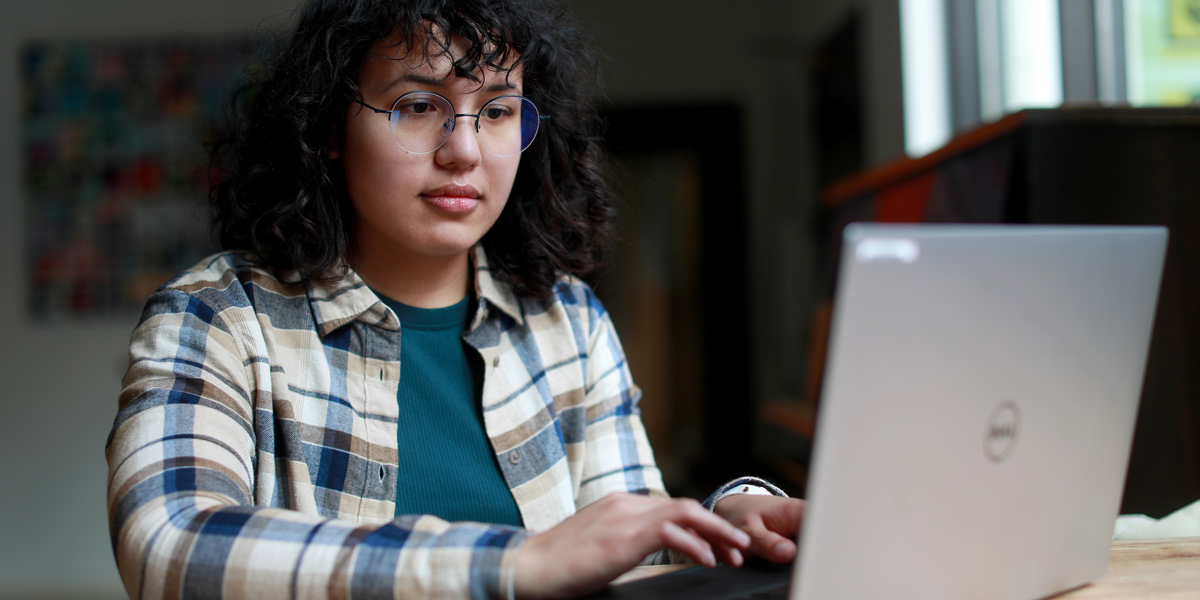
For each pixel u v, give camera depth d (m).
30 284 3.51
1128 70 2.45
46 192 3.50
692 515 0.64
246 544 0.64
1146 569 0.77
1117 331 0.68
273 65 1.09
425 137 0.98
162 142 3.51
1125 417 0.71
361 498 0.99
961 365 0.56
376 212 1.01
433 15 0.96
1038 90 2.81
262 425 0.95
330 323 1.02
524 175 1.19
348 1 1.01
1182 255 1.45
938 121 3.27
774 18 5.38
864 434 0.52
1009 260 0.58
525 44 1.07
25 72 3.50
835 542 0.52
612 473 1.17
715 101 5.38
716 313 5.42
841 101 4.23
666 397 5.91
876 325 0.51
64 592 3.44
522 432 1.09
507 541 0.64
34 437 3.50
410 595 0.61
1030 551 0.65
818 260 4.78
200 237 3.43
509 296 1.15
